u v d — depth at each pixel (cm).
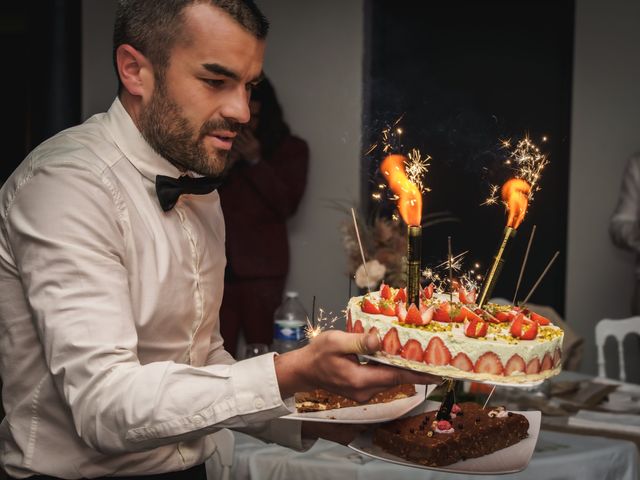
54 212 127
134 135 141
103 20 523
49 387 138
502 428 180
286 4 523
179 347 150
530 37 539
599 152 523
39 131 440
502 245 156
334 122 520
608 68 519
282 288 472
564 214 536
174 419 119
